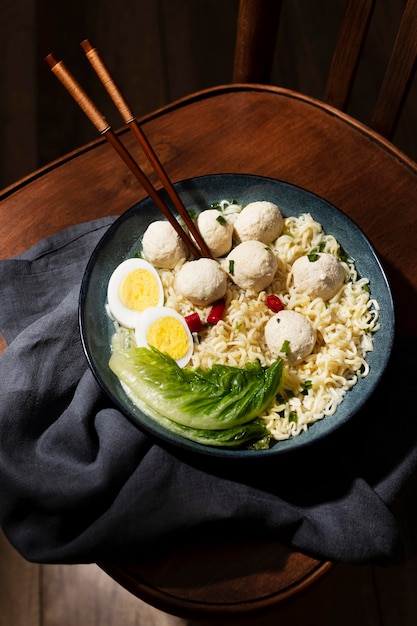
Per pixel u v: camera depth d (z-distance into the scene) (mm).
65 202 734
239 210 709
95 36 1306
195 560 599
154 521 591
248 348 659
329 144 771
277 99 794
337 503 605
